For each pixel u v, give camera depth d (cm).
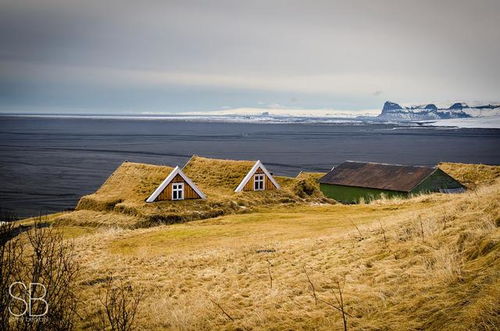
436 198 4356
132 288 2017
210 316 1593
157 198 4781
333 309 1455
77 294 1906
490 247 1488
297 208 4988
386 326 1261
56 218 4616
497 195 2073
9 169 11900
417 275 1524
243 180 5453
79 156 15475
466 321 1138
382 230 2227
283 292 1702
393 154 17925
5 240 1410
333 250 2162
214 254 2580
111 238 3584
